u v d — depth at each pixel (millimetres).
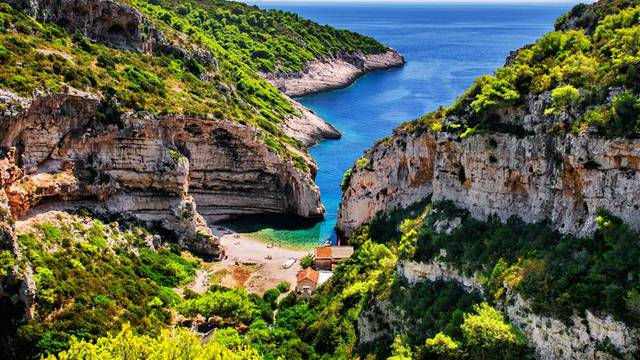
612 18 53594
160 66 116500
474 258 49031
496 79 54750
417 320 49469
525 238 46750
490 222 51312
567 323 37625
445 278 50875
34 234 68312
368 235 79938
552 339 38469
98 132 81500
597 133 41312
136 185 86000
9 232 56938
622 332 34844
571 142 42969
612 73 44406
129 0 134000
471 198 53625
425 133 69625
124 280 68938
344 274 70688
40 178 75062
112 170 83688
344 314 60625
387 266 59844
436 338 43812
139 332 59156
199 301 67875
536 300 39938
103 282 65500
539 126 47750
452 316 45969
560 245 42094
